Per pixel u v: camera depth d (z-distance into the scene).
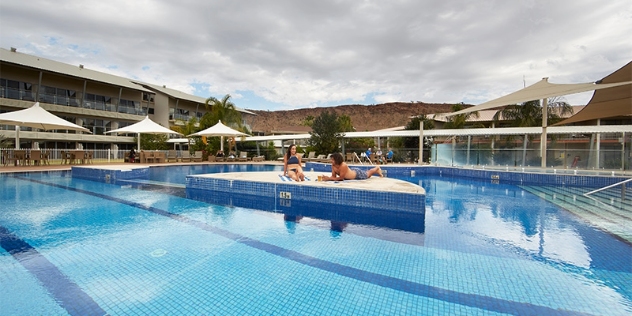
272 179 7.93
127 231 4.37
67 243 3.79
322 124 22.75
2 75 28.05
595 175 10.18
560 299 2.51
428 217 5.41
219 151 22.00
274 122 124.38
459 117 28.22
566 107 24.47
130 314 2.25
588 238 4.17
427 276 2.93
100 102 35.22
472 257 3.45
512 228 4.68
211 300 2.47
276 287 2.70
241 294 2.57
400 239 4.11
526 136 15.46
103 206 6.11
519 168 12.98
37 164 14.59
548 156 13.27
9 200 6.55
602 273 3.01
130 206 6.16
